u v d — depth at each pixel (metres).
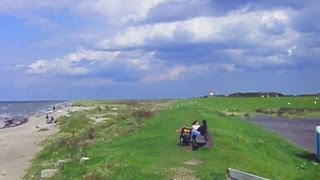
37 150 52.47
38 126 92.38
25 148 55.09
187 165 30.36
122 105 182.12
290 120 109.56
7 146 57.97
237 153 35.69
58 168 35.72
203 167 29.69
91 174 29.95
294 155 48.50
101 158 35.62
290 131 79.75
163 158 32.78
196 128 36.56
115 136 50.75
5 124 105.19
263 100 191.12
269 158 39.75
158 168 29.55
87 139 50.94
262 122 102.44
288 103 162.75
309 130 81.75
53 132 76.50
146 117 79.81
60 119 103.69
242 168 30.66
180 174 27.94
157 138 43.19
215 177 27.45
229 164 31.45
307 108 139.38
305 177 34.47
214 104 159.75
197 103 151.75
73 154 40.94
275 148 50.16
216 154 34.28
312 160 45.72
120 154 36.03
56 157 42.69
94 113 119.56
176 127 52.88
